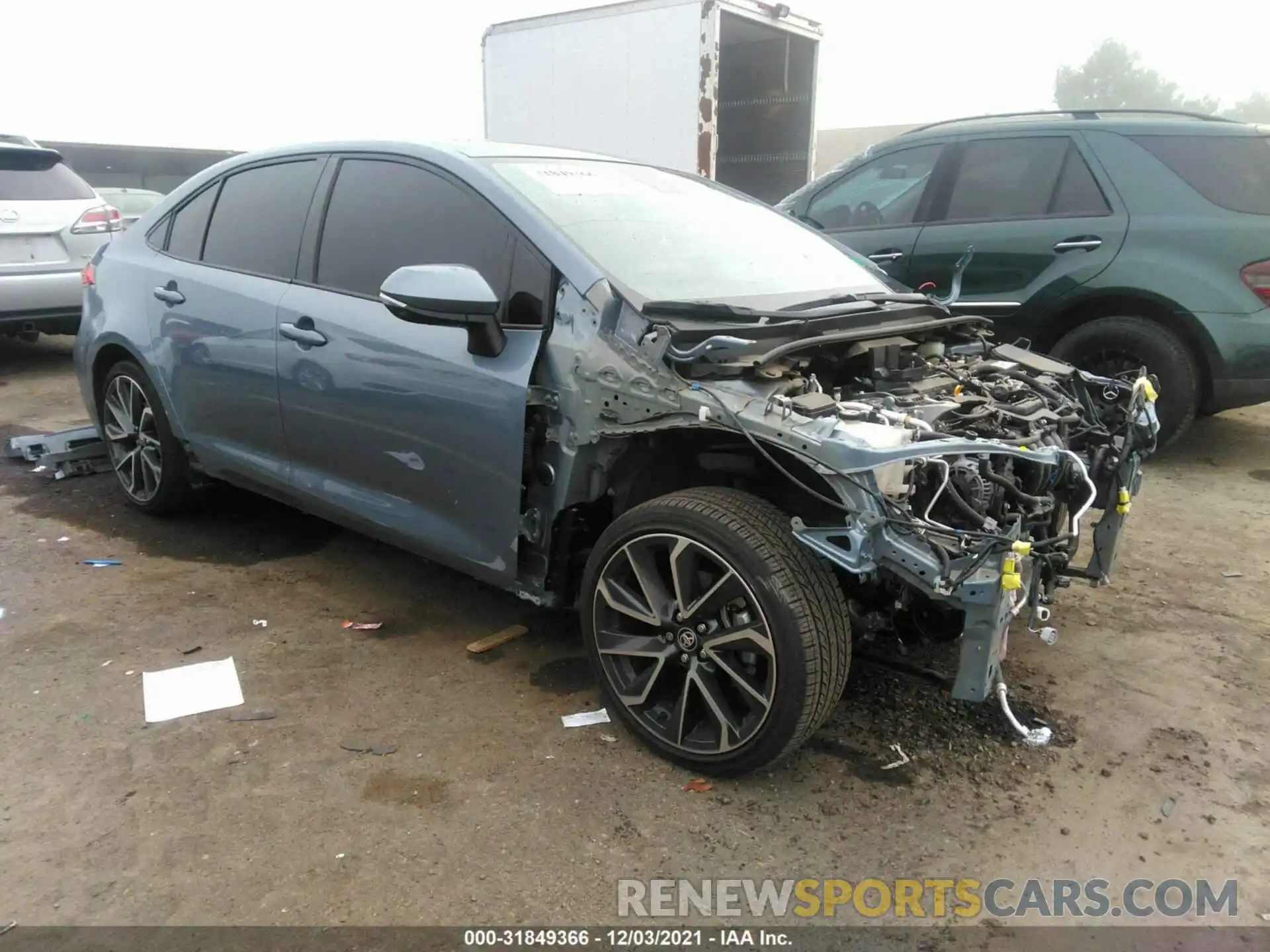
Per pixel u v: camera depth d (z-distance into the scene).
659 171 4.10
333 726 2.98
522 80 10.04
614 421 2.78
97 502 5.02
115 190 14.34
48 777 2.70
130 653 3.40
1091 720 3.10
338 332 3.43
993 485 2.68
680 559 2.70
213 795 2.64
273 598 3.90
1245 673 3.40
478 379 3.00
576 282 2.90
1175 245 5.41
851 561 2.43
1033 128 5.91
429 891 2.31
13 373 8.52
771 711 2.56
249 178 4.07
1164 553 4.47
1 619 3.65
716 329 2.78
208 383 4.03
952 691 2.50
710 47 8.48
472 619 3.75
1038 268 5.79
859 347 3.15
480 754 2.86
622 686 2.92
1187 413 5.57
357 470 3.51
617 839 2.51
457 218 3.26
